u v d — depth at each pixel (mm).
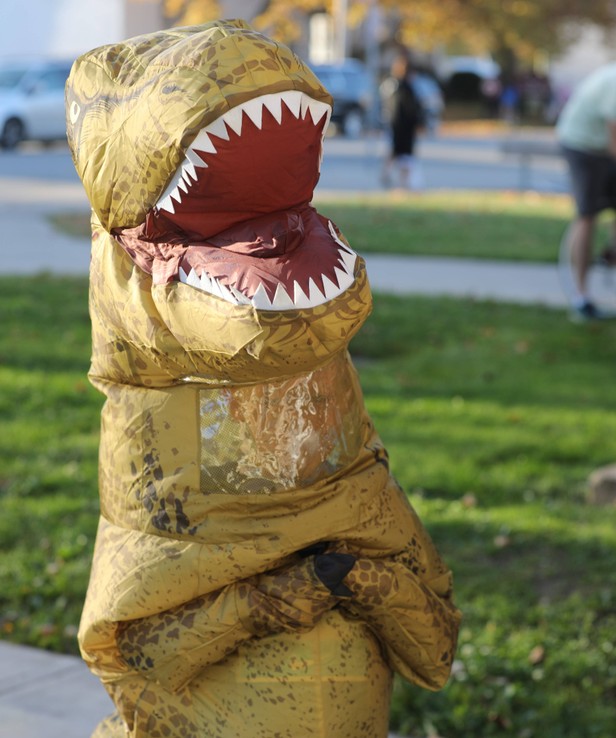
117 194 1889
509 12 40531
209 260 1835
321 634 2027
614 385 7598
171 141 1778
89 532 4879
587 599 4301
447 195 19203
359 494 2010
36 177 19906
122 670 2094
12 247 12578
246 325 1761
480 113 47469
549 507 5305
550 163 26422
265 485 1951
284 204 1855
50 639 3949
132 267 1966
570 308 9938
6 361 7668
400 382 7469
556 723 3477
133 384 2033
